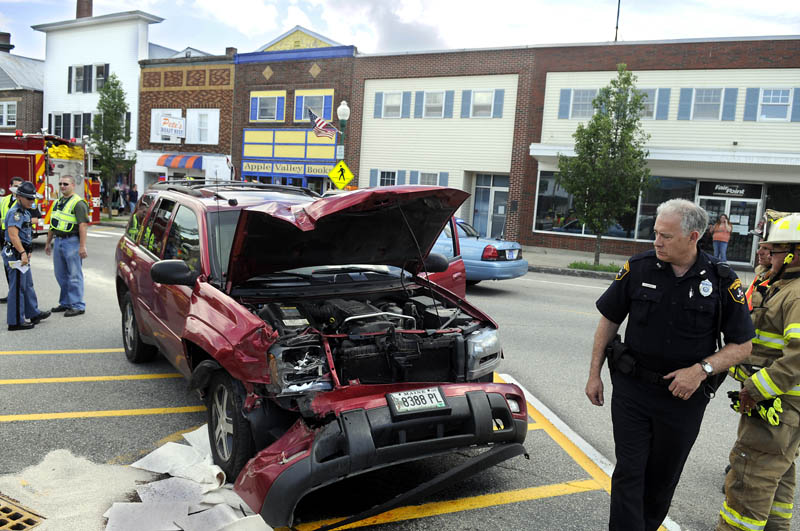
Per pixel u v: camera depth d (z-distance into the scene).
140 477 3.68
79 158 16.84
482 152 24.03
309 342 3.44
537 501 3.69
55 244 8.34
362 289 4.60
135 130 33.22
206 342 3.65
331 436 3.13
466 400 3.52
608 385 6.23
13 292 7.41
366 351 3.60
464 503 3.63
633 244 21.53
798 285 3.00
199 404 5.07
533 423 5.03
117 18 32.84
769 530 3.16
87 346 6.86
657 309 2.83
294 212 3.65
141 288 5.45
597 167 17.25
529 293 12.48
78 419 4.66
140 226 6.00
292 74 27.88
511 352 7.43
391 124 25.84
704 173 20.36
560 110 22.42
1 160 15.56
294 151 28.17
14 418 4.62
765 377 2.88
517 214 23.23
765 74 19.59
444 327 4.12
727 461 4.50
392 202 3.81
